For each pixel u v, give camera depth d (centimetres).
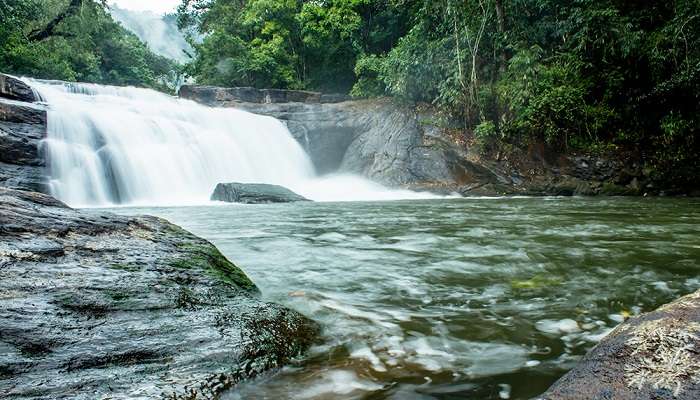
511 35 1511
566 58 1430
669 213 764
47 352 153
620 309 244
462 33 1555
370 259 379
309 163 1659
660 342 144
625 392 123
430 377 164
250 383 156
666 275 319
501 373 168
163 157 1266
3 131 1003
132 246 275
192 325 189
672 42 1280
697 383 120
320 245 450
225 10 2853
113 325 179
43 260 225
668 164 1312
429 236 507
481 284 296
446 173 1402
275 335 192
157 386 143
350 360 178
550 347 193
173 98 1688
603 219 672
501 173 1358
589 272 329
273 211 843
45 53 2384
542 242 461
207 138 1413
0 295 182
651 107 1386
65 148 1086
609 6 1377
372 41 2370
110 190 1133
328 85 2612
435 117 1566
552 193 1302
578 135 1393
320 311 239
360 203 1036
